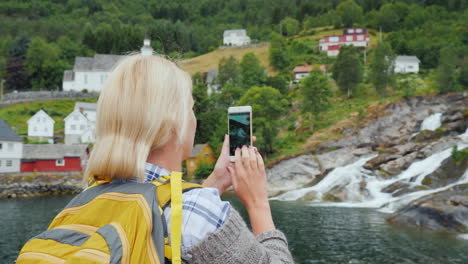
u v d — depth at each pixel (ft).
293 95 344.49
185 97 5.41
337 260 54.70
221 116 257.34
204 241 4.31
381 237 69.82
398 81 338.95
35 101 376.48
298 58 488.44
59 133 320.09
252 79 383.65
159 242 4.26
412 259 54.29
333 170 178.09
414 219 80.74
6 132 208.33
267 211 5.80
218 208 4.64
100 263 3.79
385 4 643.45
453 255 55.88
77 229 4.48
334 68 337.72
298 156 192.13
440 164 141.08
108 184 4.90
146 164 4.97
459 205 77.10
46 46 466.70
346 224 84.84
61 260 4.08
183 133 5.25
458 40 442.91
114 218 4.42
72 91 396.16
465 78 256.52
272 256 4.96
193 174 228.84
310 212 107.45
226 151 6.88
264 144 211.20
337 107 277.64
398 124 221.46
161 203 4.57
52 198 171.94
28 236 77.25
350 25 601.21
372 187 144.77
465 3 604.90
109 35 530.27
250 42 607.78
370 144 197.26
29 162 211.41
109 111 4.99
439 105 232.53
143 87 5.06
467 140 159.22
